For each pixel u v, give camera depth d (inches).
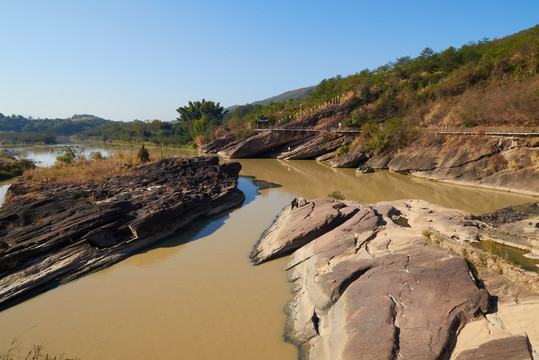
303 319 405.1
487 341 281.1
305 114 2738.7
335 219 647.1
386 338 307.1
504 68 1820.9
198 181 1135.6
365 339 315.0
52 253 582.6
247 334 399.5
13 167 1812.3
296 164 2165.4
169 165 1294.3
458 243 461.1
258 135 2667.3
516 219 706.8
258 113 3804.1
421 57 2819.9
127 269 591.2
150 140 4517.7
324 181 1488.7
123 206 786.2
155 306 468.8
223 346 380.8
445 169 1346.0
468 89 1881.2
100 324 432.1
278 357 357.1
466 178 1248.8
